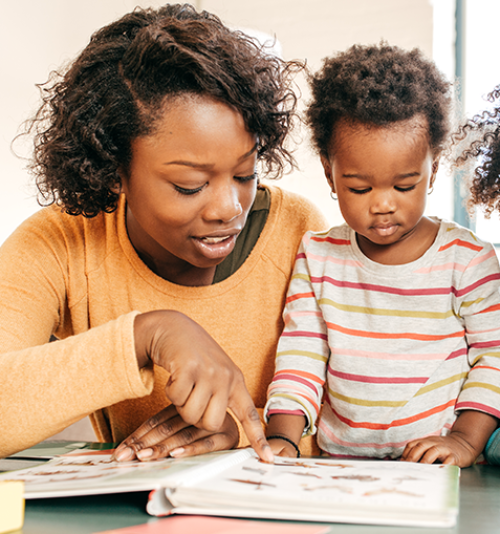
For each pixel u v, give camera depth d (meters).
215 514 0.45
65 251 0.89
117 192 0.79
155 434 0.64
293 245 0.96
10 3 2.22
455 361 0.85
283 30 3.24
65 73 0.80
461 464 0.70
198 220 0.69
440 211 3.02
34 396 0.59
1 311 0.79
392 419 0.84
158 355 0.59
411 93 0.79
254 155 0.70
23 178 2.29
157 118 0.65
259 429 0.62
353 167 0.80
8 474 0.57
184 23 0.70
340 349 0.88
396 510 0.43
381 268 0.87
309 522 0.44
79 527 0.44
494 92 1.04
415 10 3.07
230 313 0.91
